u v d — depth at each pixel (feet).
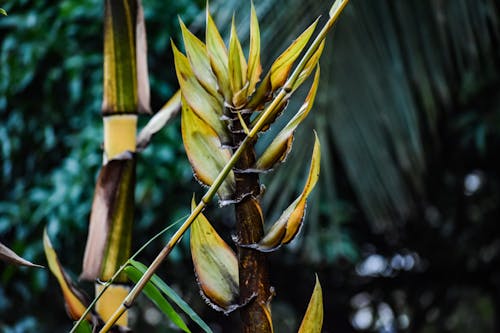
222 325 20.49
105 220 6.00
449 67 12.84
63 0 17.37
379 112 12.67
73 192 16.71
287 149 5.03
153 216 16.89
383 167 12.92
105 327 4.85
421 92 12.88
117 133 6.13
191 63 5.16
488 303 21.17
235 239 5.00
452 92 16.71
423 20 12.73
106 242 5.98
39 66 17.80
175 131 16.57
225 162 5.11
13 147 18.08
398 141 12.82
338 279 21.53
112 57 6.18
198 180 5.10
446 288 21.49
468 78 16.14
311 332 4.92
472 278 21.30
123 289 5.92
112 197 6.03
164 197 17.03
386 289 21.74
